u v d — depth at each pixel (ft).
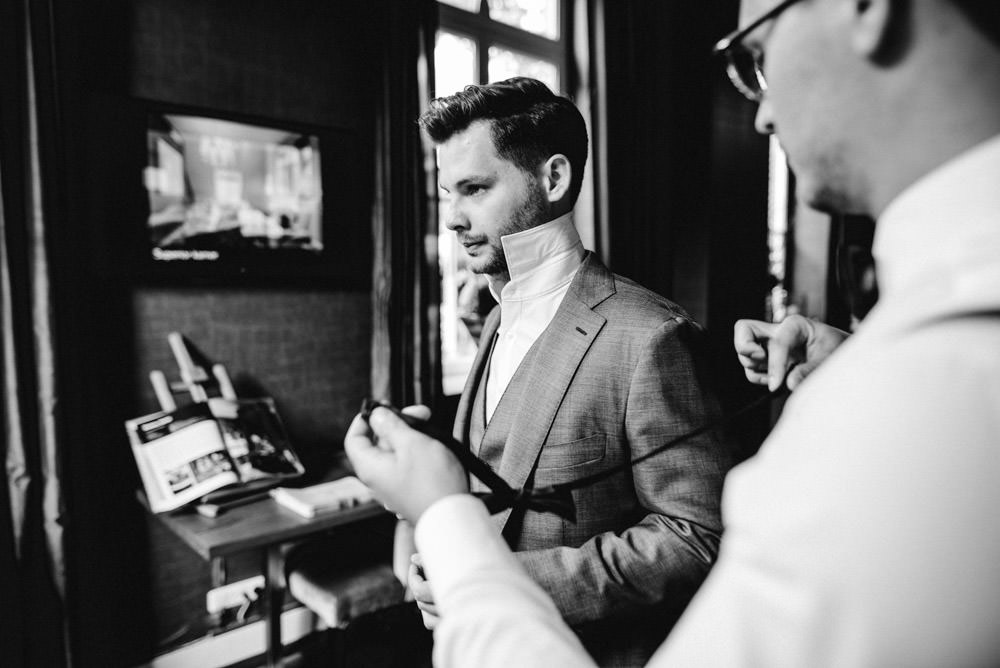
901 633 0.69
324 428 8.81
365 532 8.00
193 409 6.68
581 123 3.47
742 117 13.67
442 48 10.12
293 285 8.43
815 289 14.48
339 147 8.63
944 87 0.88
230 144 7.66
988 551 0.68
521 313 3.55
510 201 3.34
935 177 0.85
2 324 6.03
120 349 7.06
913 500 0.71
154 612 7.34
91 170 6.75
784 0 1.02
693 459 2.84
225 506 6.31
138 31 7.04
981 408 0.71
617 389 3.00
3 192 6.01
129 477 7.12
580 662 1.05
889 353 0.80
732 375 12.14
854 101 0.97
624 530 3.06
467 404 3.82
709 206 13.14
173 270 7.34
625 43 11.40
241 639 7.90
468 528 1.35
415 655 7.86
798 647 0.75
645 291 3.30
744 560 0.84
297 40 8.26
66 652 6.25
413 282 8.86
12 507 6.08
